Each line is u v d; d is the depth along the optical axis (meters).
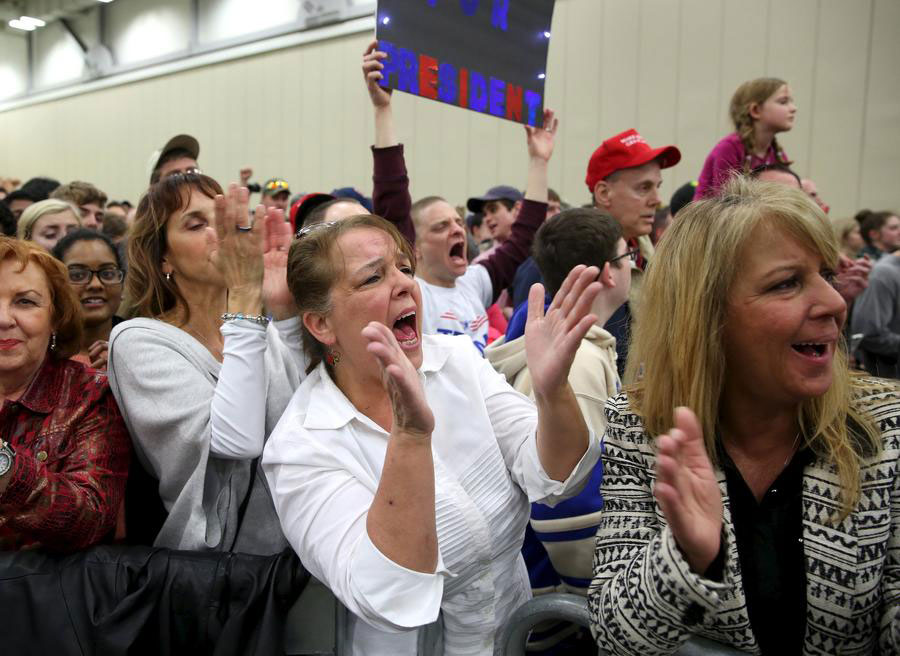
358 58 9.58
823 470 1.07
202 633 1.25
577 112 7.59
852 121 5.85
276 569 1.26
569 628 1.62
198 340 1.64
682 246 1.11
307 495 1.22
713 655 1.07
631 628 0.99
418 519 1.07
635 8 7.12
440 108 8.87
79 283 2.30
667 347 1.13
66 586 1.25
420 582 1.07
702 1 6.66
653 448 1.15
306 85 10.27
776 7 6.21
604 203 2.93
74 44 14.57
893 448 1.05
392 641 1.31
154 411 1.43
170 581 1.26
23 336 1.42
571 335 1.18
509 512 1.40
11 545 1.44
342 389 1.39
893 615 1.02
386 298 1.30
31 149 15.98
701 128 6.70
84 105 14.38
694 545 0.91
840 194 5.95
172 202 1.64
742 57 6.43
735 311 1.07
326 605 1.33
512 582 1.48
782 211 1.03
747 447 1.15
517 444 1.41
